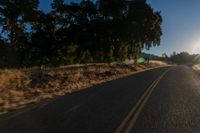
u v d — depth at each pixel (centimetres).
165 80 2911
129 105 1399
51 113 1205
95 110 1270
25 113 1206
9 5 4844
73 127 964
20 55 5503
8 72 2486
